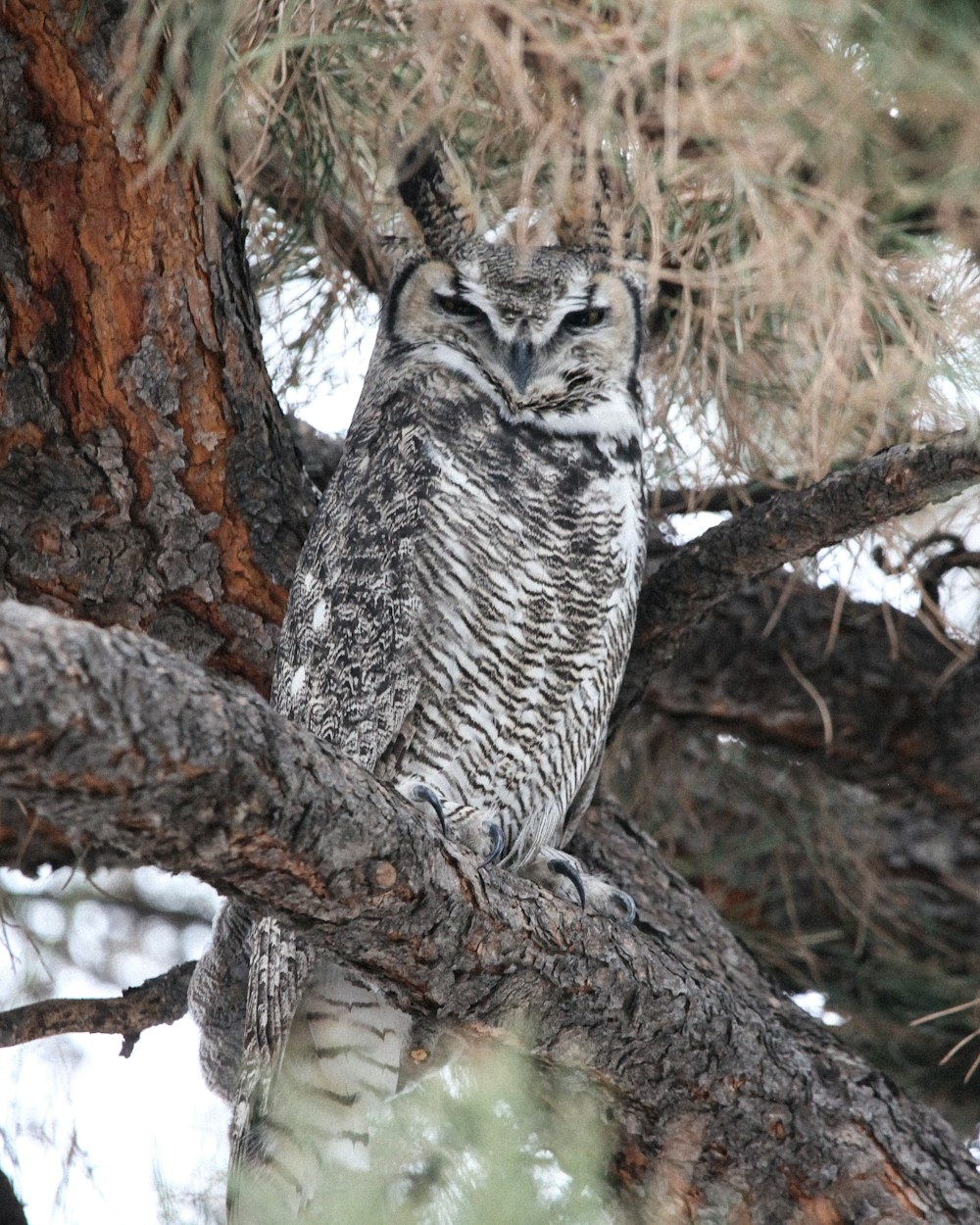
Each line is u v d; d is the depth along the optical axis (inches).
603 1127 227.3
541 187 249.9
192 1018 245.9
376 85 231.3
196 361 232.4
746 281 193.8
